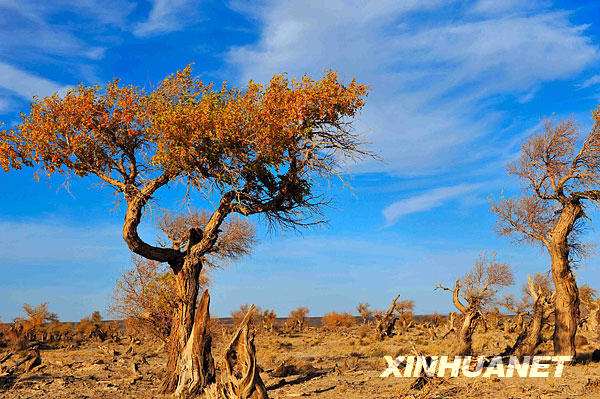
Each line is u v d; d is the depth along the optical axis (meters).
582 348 22.34
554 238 20.11
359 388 14.75
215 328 34.50
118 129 14.98
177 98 15.20
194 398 13.94
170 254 15.78
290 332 56.06
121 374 18.97
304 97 13.88
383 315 44.53
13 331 39.25
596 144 18.80
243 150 14.48
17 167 14.98
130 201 15.04
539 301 21.98
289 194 15.82
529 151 20.14
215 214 16.14
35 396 14.21
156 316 23.45
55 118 14.88
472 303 20.53
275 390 15.44
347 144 14.83
